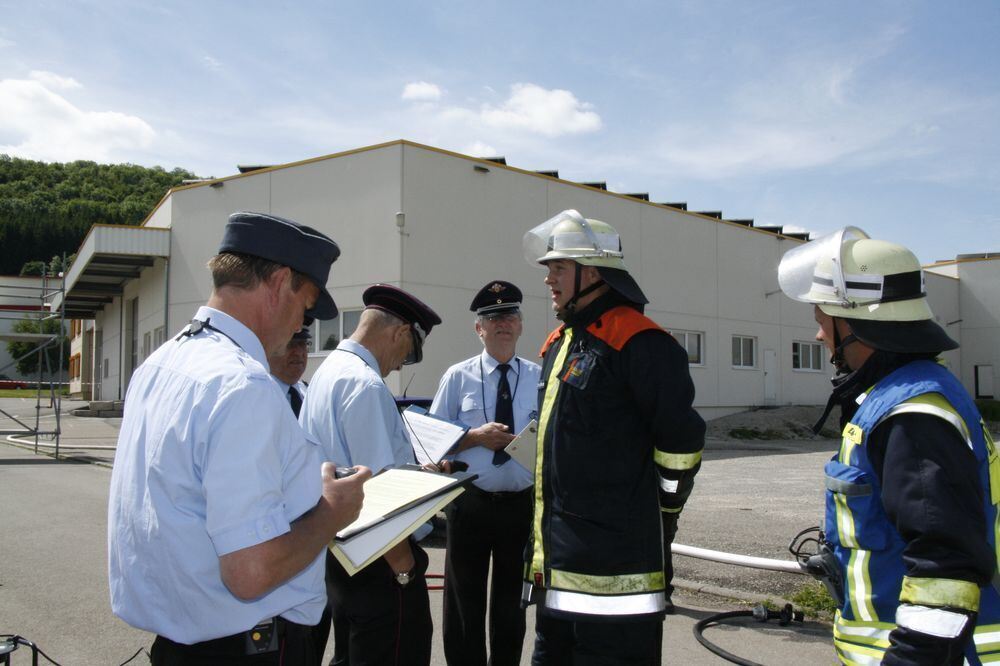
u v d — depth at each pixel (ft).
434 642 15.05
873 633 6.11
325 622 11.48
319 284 6.60
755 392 78.54
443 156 54.13
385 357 10.23
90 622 16.05
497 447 12.28
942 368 6.35
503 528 12.33
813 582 17.74
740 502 31.42
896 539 6.11
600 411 8.37
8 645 8.98
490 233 56.24
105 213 274.57
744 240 78.18
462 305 54.39
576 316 9.02
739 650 14.21
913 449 5.72
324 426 9.34
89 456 47.09
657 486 8.60
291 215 56.34
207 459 5.48
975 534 5.44
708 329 73.87
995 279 110.73
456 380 14.08
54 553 22.04
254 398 5.61
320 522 5.83
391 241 52.16
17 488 34.47
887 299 6.54
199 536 5.54
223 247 6.41
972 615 5.39
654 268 68.90
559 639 9.00
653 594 8.21
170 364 5.98
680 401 8.10
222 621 5.66
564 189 61.41
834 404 7.04
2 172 314.96
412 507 7.15
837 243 6.85
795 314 83.76
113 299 95.76
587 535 8.25
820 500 32.09
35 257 262.26
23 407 100.53
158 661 6.04
